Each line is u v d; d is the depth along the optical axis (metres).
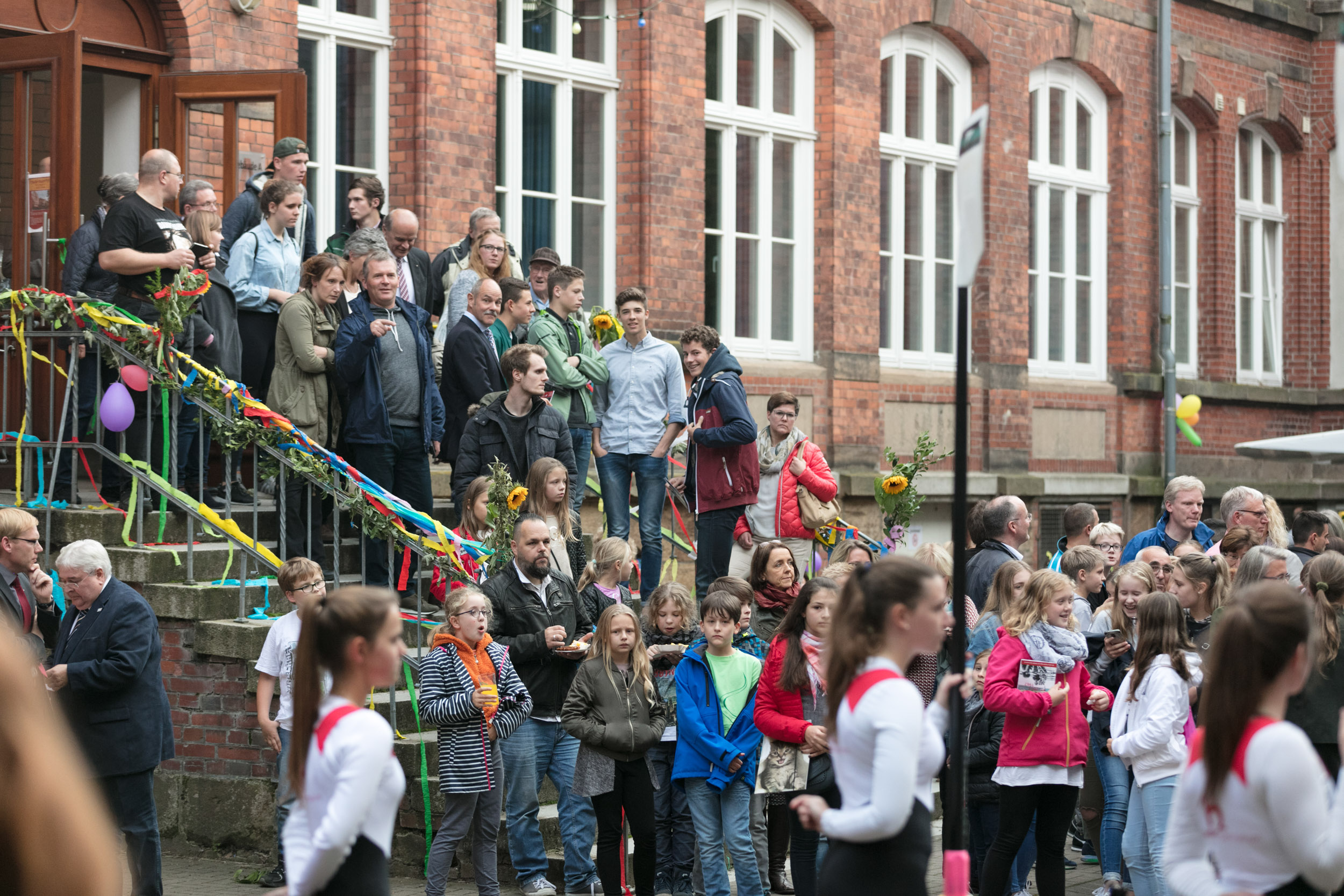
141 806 9.04
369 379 11.72
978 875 9.84
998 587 9.95
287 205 12.54
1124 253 24.47
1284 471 27.23
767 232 19.62
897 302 21.23
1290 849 4.91
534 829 9.90
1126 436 24.52
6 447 12.07
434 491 14.59
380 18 16.11
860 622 5.58
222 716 11.01
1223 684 5.08
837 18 19.83
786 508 13.37
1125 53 24.33
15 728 2.93
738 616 9.34
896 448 20.89
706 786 9.19
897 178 21.20
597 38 18.05
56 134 12.66
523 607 10.04
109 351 11.80
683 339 13.13
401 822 10.53
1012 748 8.89
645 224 17.86
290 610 11.59
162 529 11.48
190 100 14.21
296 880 5.22
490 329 13.10
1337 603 8.52
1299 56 27.92
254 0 14.77
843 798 5.62
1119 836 10.28
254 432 11.29
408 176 15.99
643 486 13.47
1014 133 22.39
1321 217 28.23
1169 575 11.61
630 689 9.56
